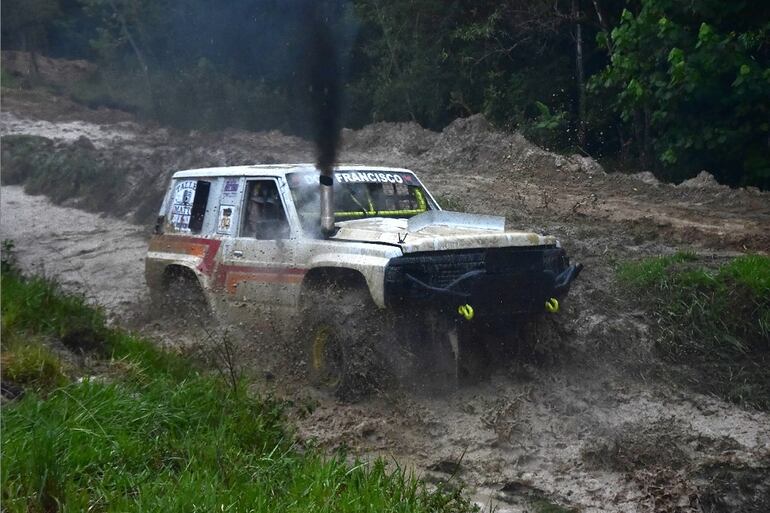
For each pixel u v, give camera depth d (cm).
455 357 727
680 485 599
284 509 482
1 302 771
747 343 835
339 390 727
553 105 2073
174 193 947
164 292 938
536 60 2164
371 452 644
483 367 777
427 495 529
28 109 2691
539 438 673
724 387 784
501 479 604
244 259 835
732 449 664
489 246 732
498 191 1482
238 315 839
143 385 657
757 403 759
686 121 1606
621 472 621
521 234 751
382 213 843
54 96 3070
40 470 484
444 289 700
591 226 1230
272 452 563
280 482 530
